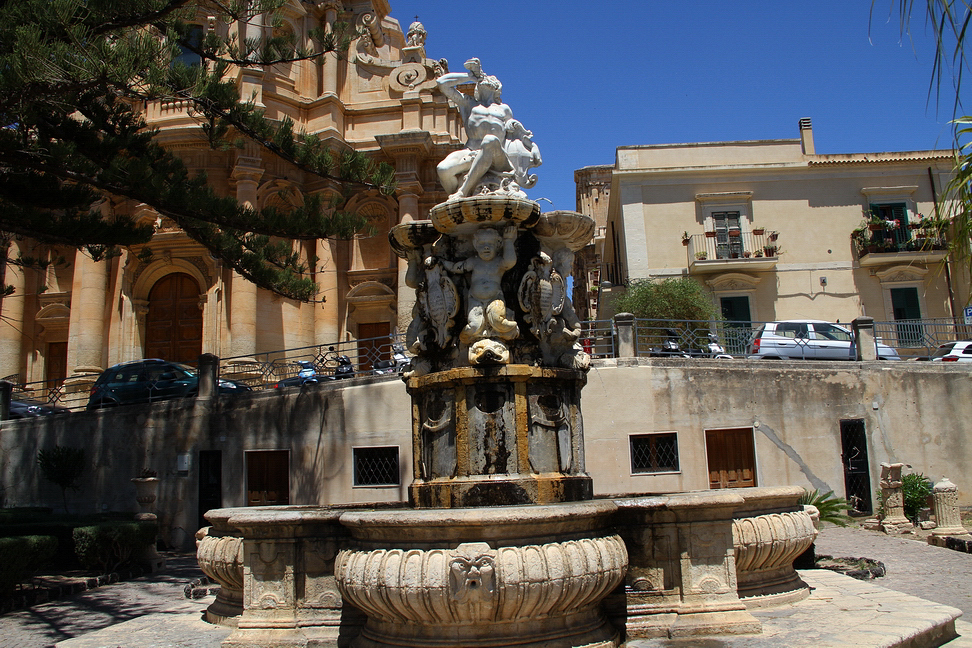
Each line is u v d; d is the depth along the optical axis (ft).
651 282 89.04
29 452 67.36
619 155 98.63
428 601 17.16
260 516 21.99
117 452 64.75
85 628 30.32
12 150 39.60
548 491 21.68
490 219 23.21
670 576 21.42
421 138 100.22
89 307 97.09
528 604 17.26
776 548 23.43
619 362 57.98
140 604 35.17
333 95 103.24
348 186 54.24
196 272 99.35
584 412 57.26
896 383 58.70
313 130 103.81
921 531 50.03
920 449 57.88
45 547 37.29
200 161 97.14
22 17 35.06
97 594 38.24
